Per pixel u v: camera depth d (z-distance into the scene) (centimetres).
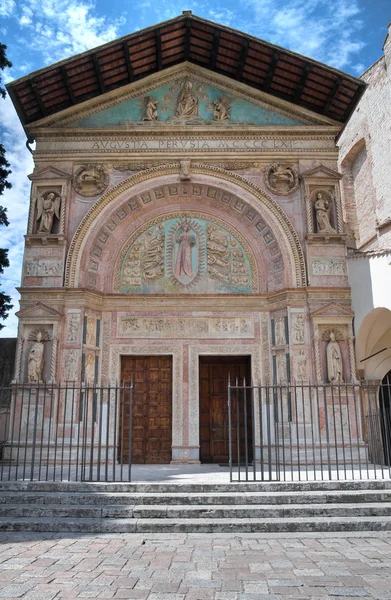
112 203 1659
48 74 1575
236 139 1727
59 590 565
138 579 607
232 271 1711
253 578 611
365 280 1558
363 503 945
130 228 1730
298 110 1742
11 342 1881
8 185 1809
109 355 1611
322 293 1573
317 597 546
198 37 1678
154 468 1402
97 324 1617
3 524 855
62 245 1603
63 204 1633
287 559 690
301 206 1672
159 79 1778
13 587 574
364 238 2219
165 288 1691
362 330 1578
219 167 1698
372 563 670
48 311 1528
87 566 658
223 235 1745
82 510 903
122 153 1698
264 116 1764
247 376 1659
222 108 1756
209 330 1639
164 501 941
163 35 1636
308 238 1614
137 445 1573
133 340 1625
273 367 1594
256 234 1719
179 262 1712
